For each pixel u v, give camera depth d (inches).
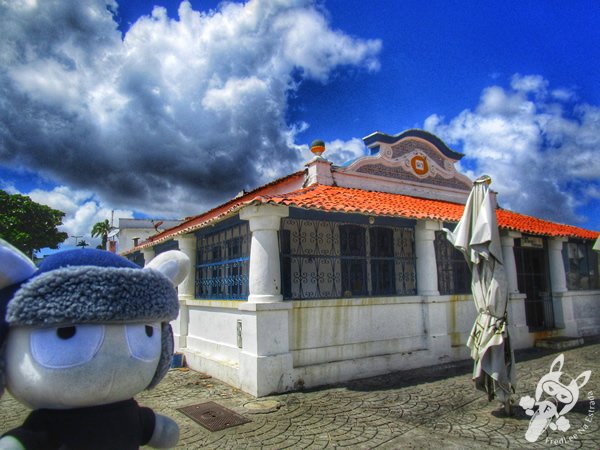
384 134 448.1
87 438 83.1
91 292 81.3
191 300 390.0
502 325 223.5
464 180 516.7
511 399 221.8
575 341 430.6
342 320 309.6
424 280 351.3
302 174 422.9
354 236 385.7
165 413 239.9
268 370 265.0
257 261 279.9
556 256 476.7
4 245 82.7
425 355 337.4
